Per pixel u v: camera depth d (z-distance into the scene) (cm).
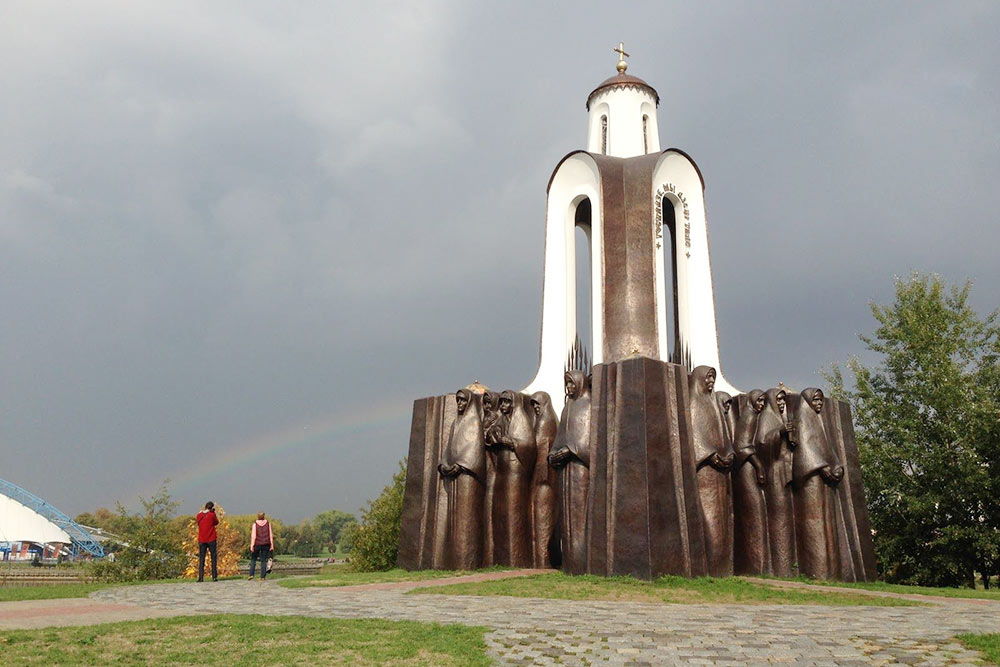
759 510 2433
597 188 2791
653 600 1723
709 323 2831
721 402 2572
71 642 1101
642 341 2553
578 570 2216
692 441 2253
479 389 2667
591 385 2336
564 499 2305
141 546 3681
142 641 1120
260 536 2330
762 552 2400
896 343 3547
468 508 2520
